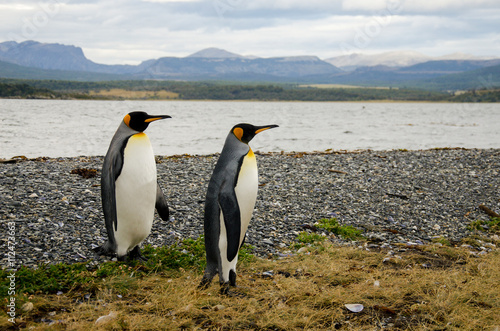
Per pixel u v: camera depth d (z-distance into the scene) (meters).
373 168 13.55
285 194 10.14
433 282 5.60
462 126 53.50
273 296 5.06
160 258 6.07
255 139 31.33
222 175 4.88
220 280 4.96
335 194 10.40
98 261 5.81
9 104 95.62
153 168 5.51
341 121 62.09
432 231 8.55
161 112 85.00
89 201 8.23
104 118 53.38
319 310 4.78
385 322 4.63
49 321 4.23
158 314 4.50
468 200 10.55
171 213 8.26
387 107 154.88
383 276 5.84
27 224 6.74
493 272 6.11
